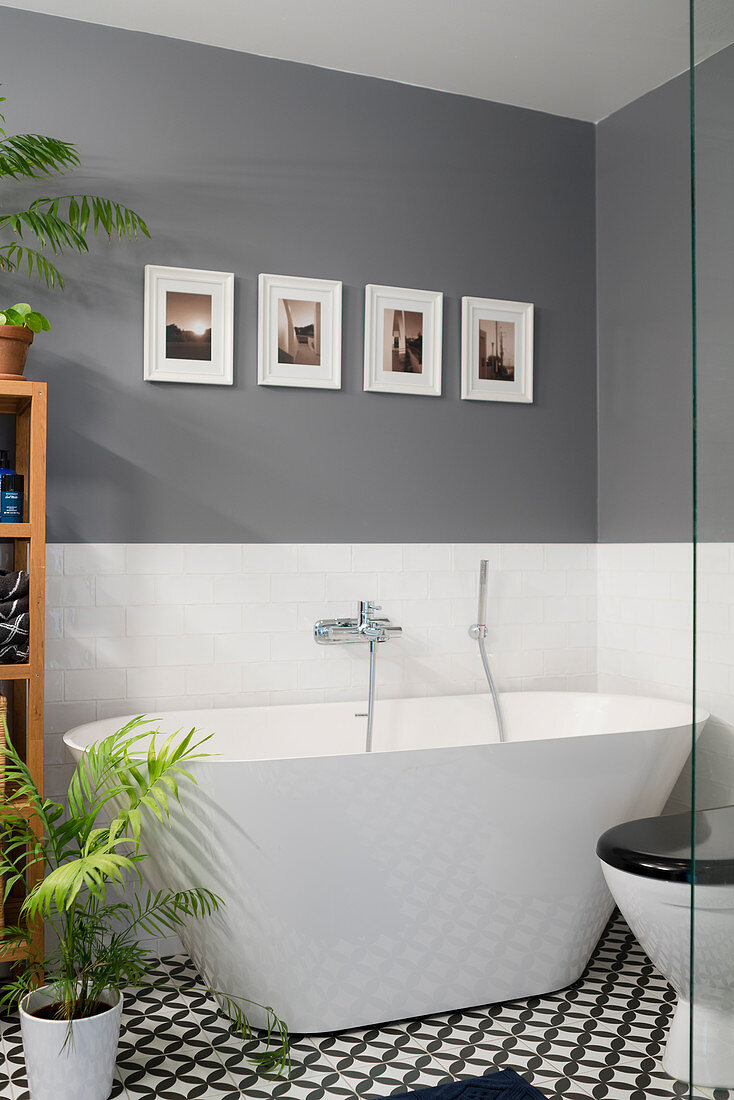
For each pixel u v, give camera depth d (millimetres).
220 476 3240
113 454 3104
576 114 3795
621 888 2377
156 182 3168
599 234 3850
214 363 3217
